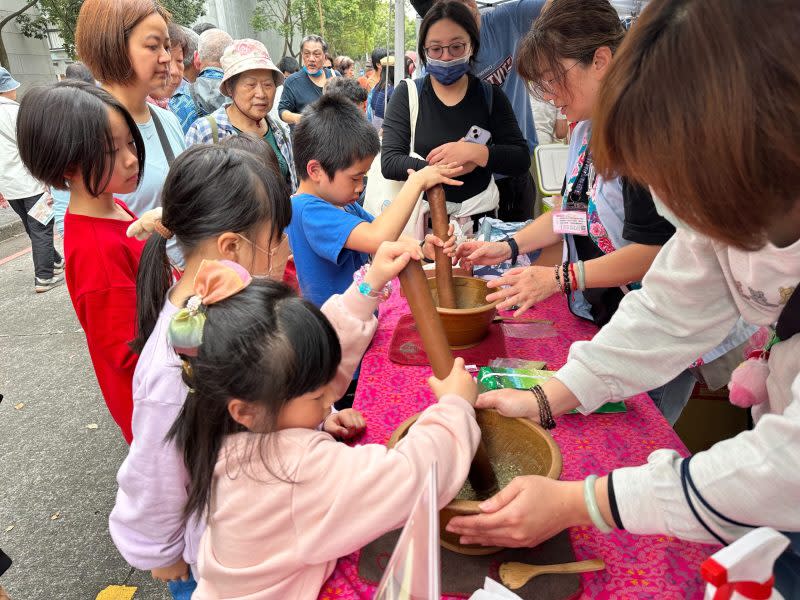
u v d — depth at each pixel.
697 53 0.50
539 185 2.89
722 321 0.94
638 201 1.21
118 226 1.36
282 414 0.78
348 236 1.59
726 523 0.62
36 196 4.36
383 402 1.20
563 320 1.59
